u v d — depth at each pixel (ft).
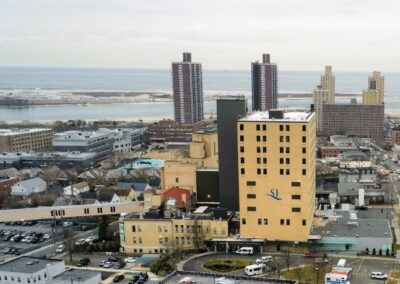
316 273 513.45
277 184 589.73
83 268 557.33
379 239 571.28
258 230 601.62
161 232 614.75
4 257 615.16
